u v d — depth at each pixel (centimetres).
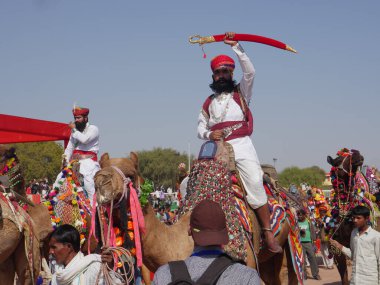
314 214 1702
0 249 673
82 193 840
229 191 558
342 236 869
